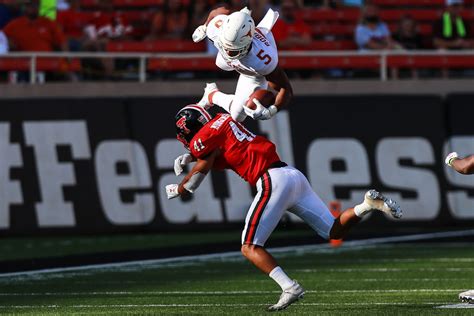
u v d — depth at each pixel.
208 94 26.25
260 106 24.66
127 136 50.44
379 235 49.06
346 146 51.03
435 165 51.06
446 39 59.84
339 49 60.25
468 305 26.06
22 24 55.91
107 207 50.28
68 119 50.38
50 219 50.16
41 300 29.45
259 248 24.86
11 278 35.38
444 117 51.25
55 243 47.72
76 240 48.88
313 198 25.81
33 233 50.09
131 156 50.41
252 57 24.58
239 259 40.50
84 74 55.94
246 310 25.86
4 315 25.62
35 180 50.19
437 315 23.62
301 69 57.00
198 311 25.81
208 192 50.84
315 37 64.81
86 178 50.28
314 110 51.25
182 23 59.62
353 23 66.31
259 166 25.19
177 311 25.91
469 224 50.97
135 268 38.00
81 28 61.81
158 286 32.59
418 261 38.75
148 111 50.62
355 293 29.83
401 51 55.53
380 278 33.78
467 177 51.00
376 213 51.38
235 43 24.22
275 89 25.53
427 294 29.20
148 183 50.50
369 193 24.84
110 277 35.34
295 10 65.75
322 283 32.69
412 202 51.03
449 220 50.94
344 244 45.50
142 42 58.56
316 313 24.55
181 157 26.38
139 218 50.38
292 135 51.09
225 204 50.78
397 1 69.00
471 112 51.19
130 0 64.88
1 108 50.44
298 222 51.88
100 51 57.94
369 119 51.22
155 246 45.53
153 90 53.97
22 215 50.16
